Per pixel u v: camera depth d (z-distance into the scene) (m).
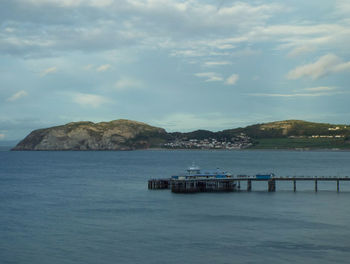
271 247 65.94
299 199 109.00
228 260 60.44
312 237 71.06
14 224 82.25
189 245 67.56
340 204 100.88
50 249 66.31
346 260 59.94
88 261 60.91
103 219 86.31
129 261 60.59
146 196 116.88
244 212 91.88
